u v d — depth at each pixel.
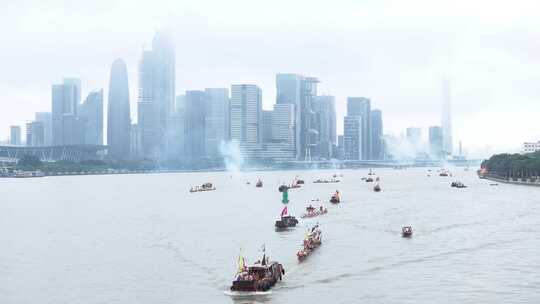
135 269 165.25
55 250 194.62
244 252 188.25
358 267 165.00
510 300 133.75
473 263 168.88
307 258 177.62
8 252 191.38
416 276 154.62
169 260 176.62
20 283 151.75
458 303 131.88
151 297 138.88
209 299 137.12
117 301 136.25
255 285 141.25
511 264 167.38
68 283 151.38
